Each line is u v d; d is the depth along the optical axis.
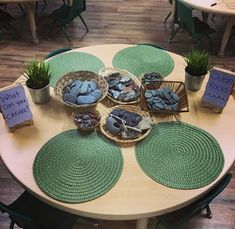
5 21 3.62
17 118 1.52
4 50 3.60
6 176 2.29
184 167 1.39
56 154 1.44
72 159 1.42
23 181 1.33
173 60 2.02
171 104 1.63
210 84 1.61
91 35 3.88
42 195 1.28
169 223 1.55
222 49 3.51
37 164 1.40
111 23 4.12
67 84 1.75
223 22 4.13
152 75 1.81
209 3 3.05
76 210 1.24
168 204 1.25
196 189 1.31
